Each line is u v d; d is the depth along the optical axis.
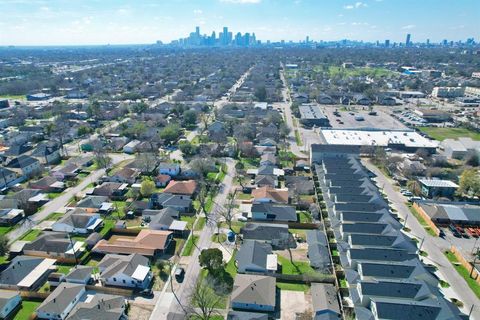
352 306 62.22
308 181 111.38
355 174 111.69
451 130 177.50
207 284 66.81
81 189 109.75
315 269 72.44
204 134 164.62
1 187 107.50
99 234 82.44
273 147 142.75
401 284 62.19
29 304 62.78
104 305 58.62
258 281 64.62
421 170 119.50
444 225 89.38
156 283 68.19
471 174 106.31
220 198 103.62
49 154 131.75
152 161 125.12
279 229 83.31
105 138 159.62
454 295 65.62
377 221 86.44
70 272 68.06
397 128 178.00
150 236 79.12
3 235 77.56
